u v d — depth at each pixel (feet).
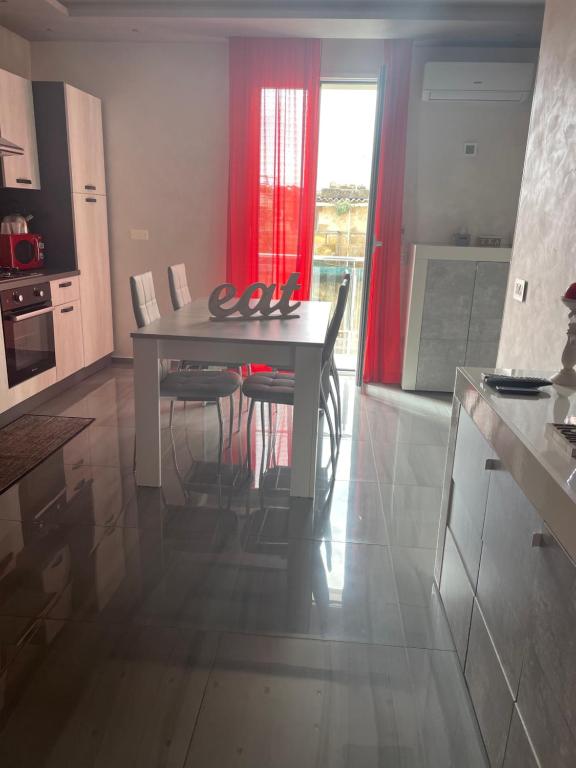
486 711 5.38
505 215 16.65
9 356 12.87
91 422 13.29
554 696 3.91
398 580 7.95
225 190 17.26
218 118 16.81
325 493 10.41
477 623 5.79
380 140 15.51
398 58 15.49
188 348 10.00
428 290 16.05
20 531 8.80
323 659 6.44
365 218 18.11
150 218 17.63
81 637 6.64
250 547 8.57
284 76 15.88
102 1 14.15
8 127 13.87
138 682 6.03
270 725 5.57
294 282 11.84
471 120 16.11
